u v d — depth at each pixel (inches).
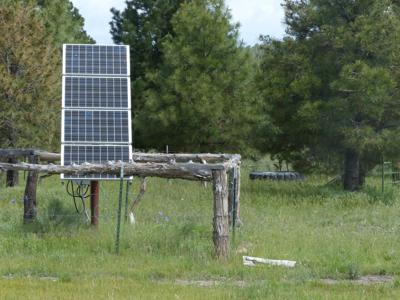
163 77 2650.1
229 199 1441.9
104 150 1295.5
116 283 900.0
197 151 2647.6
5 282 893.8
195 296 816.3
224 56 2591.0
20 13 2268.7
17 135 2251.5
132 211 1566.2
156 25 2898.6
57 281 912.3
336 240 1312.7
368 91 1955.0
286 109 2177.7
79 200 1749.5
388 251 1198.3
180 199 1947.6
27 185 1373.0
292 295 834.8
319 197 2030.0
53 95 2310.5
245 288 869.2
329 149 2191.2
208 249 1144.2
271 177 2704.2
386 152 2102.6
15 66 2252.7
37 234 1244.5
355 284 936.9
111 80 1421.0
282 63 2183.8
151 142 2719.0
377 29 2016.5
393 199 2036.2
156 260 1067.3
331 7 2124.8
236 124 2571.4
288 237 1334.9
